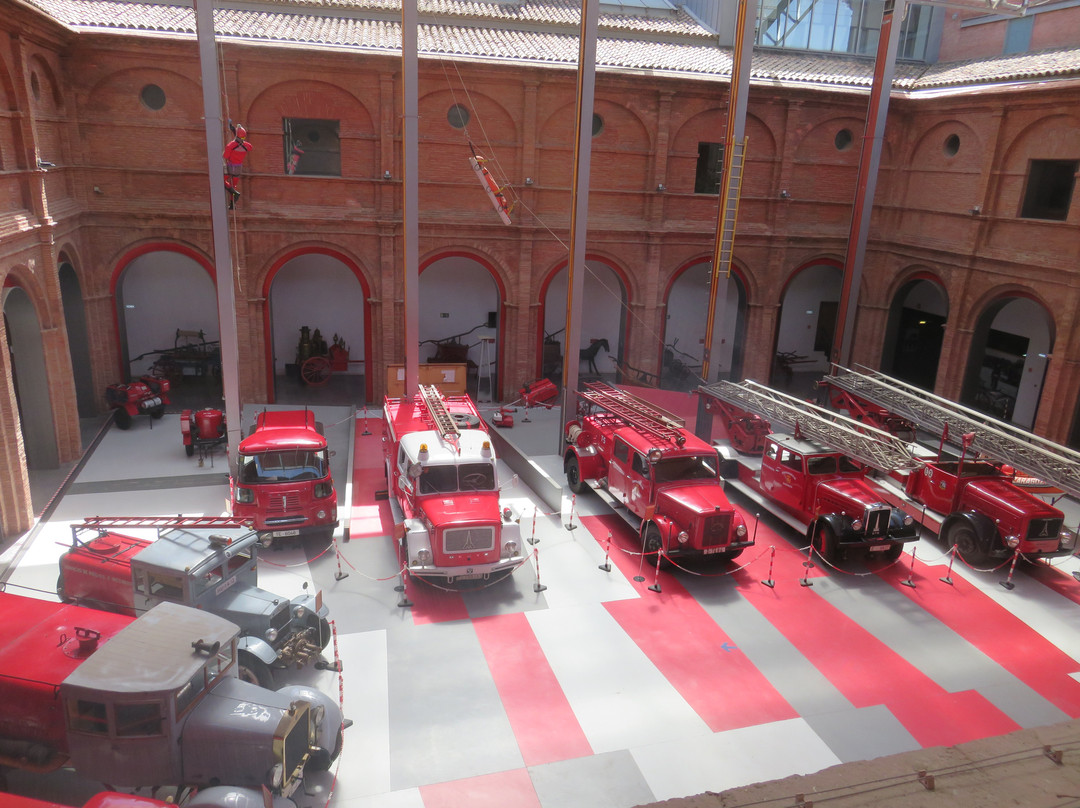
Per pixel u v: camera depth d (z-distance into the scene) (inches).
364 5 991.6
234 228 870.4
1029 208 842.8
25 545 590.6
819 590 573.6
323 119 877.8
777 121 980.6
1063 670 486.9
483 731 412.8
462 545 527.8
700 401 828.0
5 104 636.1
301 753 343.0
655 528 587.8
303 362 1055.6
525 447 850.8
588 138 723.4
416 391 752.3
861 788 247.0
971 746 279.0
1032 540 584.7
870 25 1104.2
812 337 1244.5
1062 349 788.0
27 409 721.6
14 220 617.9
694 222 998.4
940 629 527.8
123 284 1004.6
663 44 1064.2
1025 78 821.9
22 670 345.7
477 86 892.0
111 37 802.2
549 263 968.9
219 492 701.9
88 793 359.9
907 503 689.6
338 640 487.8
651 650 491.2
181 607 370.0
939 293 1079.6
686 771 389.1
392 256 920.9
